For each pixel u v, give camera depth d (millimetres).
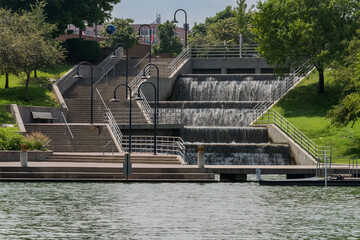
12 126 80625
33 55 95312
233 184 61969
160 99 104188
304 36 95688
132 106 95000
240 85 106250
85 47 116812
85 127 81312
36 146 72562
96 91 100562
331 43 95812
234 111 95188
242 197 53000
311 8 97188
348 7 97125
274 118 89438
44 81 104438
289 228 40344
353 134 84688
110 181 60312
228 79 107312
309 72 105625
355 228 40469
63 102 93562
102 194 52750
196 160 80562
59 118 90812
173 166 65000
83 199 50156
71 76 102875
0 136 71312
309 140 81125
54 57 98625
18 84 101938
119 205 47844
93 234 37969
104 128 81062
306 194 55469
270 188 59406
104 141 79625
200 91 107312
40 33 98625
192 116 95438
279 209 47406
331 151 79812
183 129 86938
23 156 60688
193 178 62375
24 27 101062
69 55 117812
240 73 116875
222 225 41125
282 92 102500
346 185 62062
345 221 42844
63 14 117250
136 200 50156
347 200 52031
